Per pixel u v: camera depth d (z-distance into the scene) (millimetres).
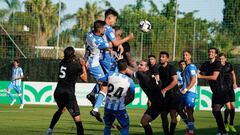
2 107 50125
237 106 52500
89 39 23281
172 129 25344
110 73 21656
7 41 58125
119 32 24891
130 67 24750
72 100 24250
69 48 24203
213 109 27688
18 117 38375
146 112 22719
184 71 27422
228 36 59656
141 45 57156
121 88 21375
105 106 21859
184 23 59031
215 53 27391
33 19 60031
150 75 22438
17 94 54969
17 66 51094
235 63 53656
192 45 57250
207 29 61531
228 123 34844
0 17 60781
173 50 54875
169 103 24969
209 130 31625
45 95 54344
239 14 59156
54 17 99625
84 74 24391
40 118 37781
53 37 64500
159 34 57312
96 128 31578
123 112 21656
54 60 55750
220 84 27469
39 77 55906
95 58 23406
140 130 30375
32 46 59062
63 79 24266
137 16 61125
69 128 30922
